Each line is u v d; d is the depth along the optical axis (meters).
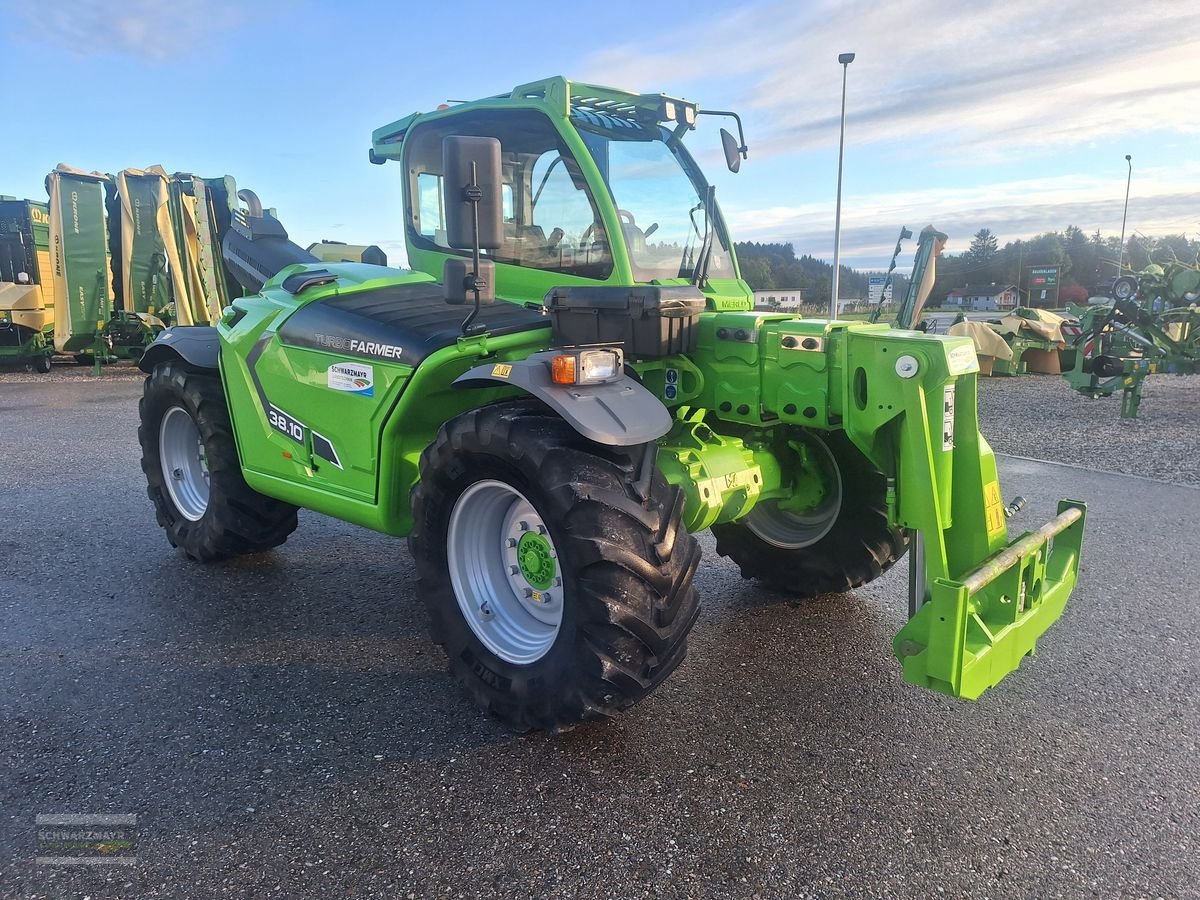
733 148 4.01
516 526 3.02
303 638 3.64
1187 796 2.49
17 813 2.40
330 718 2.96
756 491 3.38
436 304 3.55
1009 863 2.20
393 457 3.40
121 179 14.62
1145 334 10.06
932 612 2.47
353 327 3.47
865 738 2.83
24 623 3.78
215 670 3.33
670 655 2.65
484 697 2.89
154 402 4.69
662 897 2.07
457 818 2.39
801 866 2.19
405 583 4.32
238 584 4.30
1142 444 8.16
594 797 2.49
